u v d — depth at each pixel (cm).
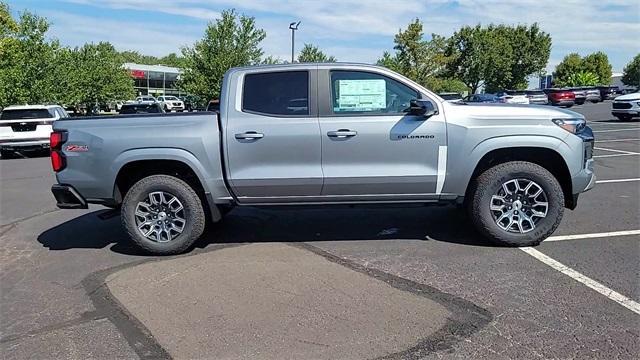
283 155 545
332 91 549
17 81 2530
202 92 3241
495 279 466
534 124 539
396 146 542
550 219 547
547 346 349
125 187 583
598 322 381
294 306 420
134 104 2334
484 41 5841
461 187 550
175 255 565
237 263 529
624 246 550
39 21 2723
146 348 361
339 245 582
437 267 501
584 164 549
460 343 355
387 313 403
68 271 524
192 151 546
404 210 741
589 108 3975
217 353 351
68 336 382
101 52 4625
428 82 4894
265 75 555
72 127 558
